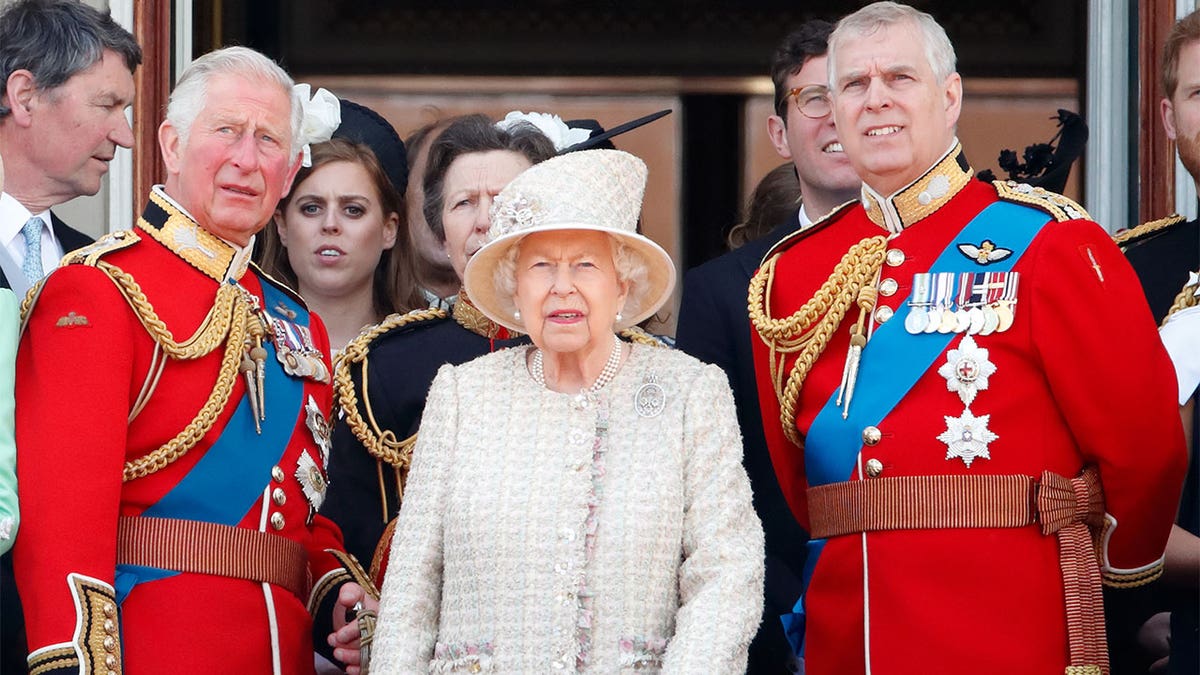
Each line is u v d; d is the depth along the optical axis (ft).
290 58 98.43
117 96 67.62
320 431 60.80
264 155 59.31
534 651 50.19
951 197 58.34
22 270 67.67
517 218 52.47
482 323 68.13
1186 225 67.05
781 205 84.12
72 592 52.60
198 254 58.85
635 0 99.60
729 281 68.39
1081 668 54.19
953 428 55.67
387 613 51.93
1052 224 56.70
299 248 76.74
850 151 58.59
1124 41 80.48
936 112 58.08
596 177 53.21
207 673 55.16
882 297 57.93
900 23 58.18
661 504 51.26
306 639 59.00
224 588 56.29
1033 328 55.67
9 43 66.39
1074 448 56.24
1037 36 93.86
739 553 51.13
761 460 66.23
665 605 51.11
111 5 78.59
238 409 58.08
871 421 56.70
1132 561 57.06
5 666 58.90
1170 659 59.67
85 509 53.47
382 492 66.80
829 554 57.47
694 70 99.55
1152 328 56.29
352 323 77.77
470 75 99.09
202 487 56.70
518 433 52.42
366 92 99.04
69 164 67.46
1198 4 77.56
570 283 52.44
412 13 99.14
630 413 52.60
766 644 65.10
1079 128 68.13
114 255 57.72
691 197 99.45
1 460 53.72
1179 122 64.18
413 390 67.21
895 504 55.88
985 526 55.16
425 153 81.66
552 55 99.71
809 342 58.65
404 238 79.15
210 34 86.33
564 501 51.19
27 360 55.72
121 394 55.16
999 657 54.39
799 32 73.82
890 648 55.36
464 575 51.34
